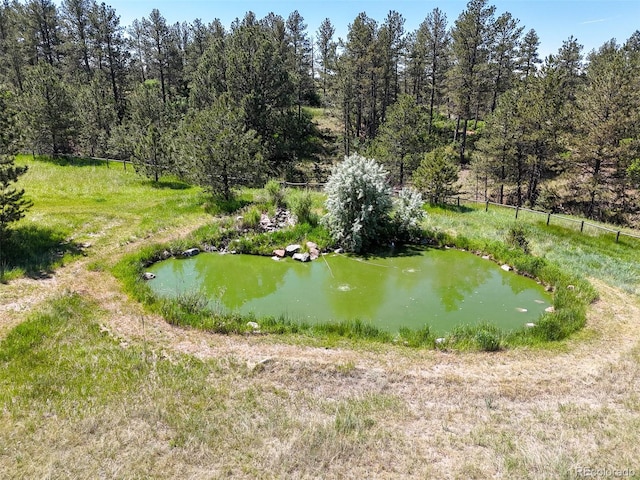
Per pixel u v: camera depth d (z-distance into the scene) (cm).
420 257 1683
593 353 955
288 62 4800
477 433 664
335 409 720
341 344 969
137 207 2050
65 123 3316
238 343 954
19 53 4450
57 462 577
